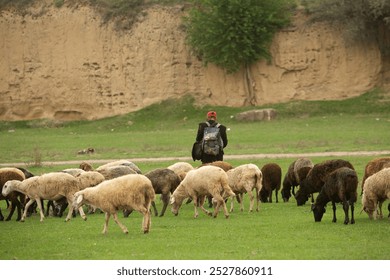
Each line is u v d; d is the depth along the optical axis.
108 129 62.62
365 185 19.97
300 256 15.62
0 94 70.75
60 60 69.44
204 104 64.56
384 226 18.81
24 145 52.50
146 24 67.69
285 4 65.44
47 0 71.31
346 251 15.95
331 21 64.12
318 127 52.78
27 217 23.44
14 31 71.00
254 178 22.56
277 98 63.97
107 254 16.34
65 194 21.89
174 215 22.34
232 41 63.72
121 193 18.47
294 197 26.48
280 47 64.31
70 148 49.19
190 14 65.69
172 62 66.44
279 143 45.62
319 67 63.75
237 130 53.91
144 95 66.69
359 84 62.78
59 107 69.25
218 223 20.36
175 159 38.91
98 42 68.44
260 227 19.41
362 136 46.53
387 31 63.09
